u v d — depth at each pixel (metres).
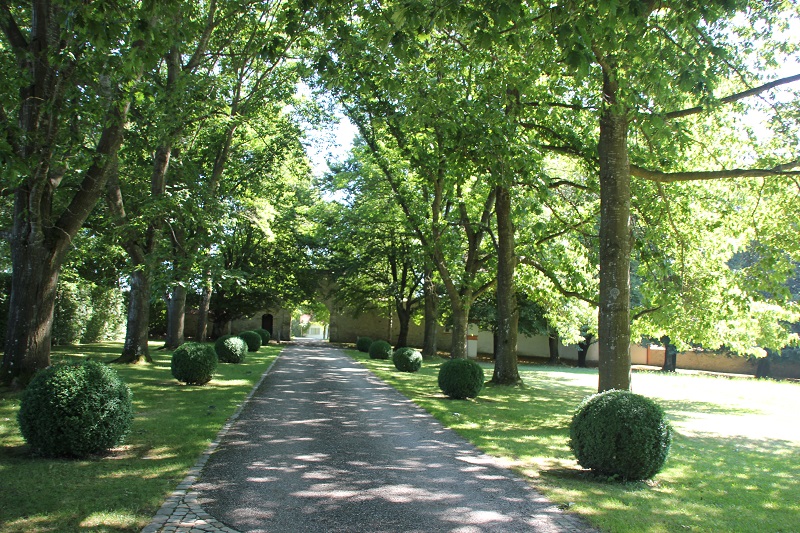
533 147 11.12
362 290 38.56
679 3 7.58
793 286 31.91
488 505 5.63
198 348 14.87
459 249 22.00
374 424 10.02
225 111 15.28
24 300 11.08
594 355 44.59
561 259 16.88
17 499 5.18
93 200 11.88
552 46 7.28
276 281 39.34
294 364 23.50
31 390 6.72
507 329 18.20
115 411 6.99
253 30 15.04
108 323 34.75
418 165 14.72
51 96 10.26
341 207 31.84
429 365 27.48
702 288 13.36
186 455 7.17
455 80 11.51
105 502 5.23
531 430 10.19
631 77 9.05
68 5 7.12
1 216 16.92
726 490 6.63
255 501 5.52
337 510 5.34
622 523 5.15
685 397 19.56
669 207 12.80
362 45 8.98
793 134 10.84
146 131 14.70
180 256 16.27
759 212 12.98
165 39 8.08
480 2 6.60
